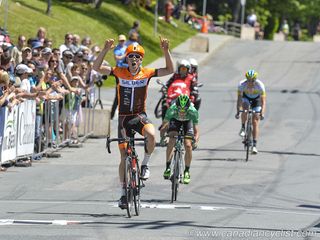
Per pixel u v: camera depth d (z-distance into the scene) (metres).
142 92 25.20
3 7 72.19
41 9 81.44
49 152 38.78
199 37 98.69
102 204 27.06
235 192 30.61
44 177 32.78
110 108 57.66
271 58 97.31
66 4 92.06
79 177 33.12
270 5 163.75
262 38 153.75
